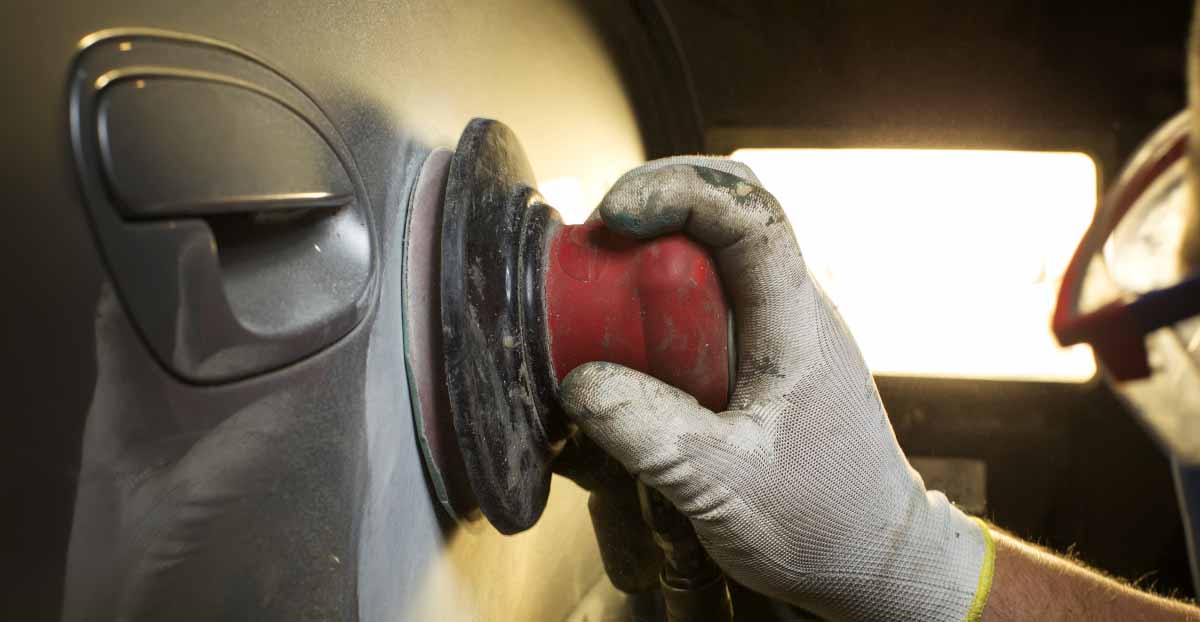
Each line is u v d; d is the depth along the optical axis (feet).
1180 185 1.18
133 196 0.84
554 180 2.39
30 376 0.76
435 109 1.64
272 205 1.03
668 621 2.01
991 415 3.63
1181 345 1.22
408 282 1.48
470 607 1.79
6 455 0.74
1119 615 1.91
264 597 1.06
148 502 0.87
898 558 1.81
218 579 0.98
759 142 3.52
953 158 3.39
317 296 1.18
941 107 3.36
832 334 1.79
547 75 2.38
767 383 1.73
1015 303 3.54
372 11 1.41
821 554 1.77
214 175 0.94
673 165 1.63
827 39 3.35
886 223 3.56
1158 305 1.11
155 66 0.90
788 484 1.70
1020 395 3.59
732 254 1.66
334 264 1.24
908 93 3.37
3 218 0.75
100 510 0.82
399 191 1.47
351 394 1.26
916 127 3.39
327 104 1.22
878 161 3.47
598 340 1.63
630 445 1.60
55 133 0.79
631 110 3.16
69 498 0.79
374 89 1.39
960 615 1.85
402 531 1.46
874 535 1.79
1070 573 2.02
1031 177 3.37
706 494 1.66
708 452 1.63
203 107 0.95
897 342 3.65
